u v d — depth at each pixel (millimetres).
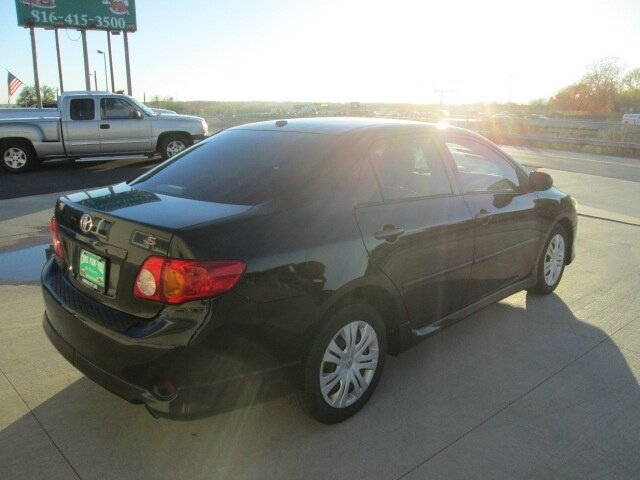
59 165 14758
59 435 2848
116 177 12492
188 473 2604
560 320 4465
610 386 3457
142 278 2479
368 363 3098
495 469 2672
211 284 2369
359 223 2951
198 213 2643
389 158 3340
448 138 3840
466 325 4359
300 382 2775
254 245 2521
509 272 4301
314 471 2635
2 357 3617
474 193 3871
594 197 10719
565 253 5176
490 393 3352
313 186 2900
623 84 70938
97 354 2592
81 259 2844
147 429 2922
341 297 2846
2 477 2535
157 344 2393
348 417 3045
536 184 4465
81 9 24594
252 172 3082
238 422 3000
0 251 6105
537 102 81000
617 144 25312
